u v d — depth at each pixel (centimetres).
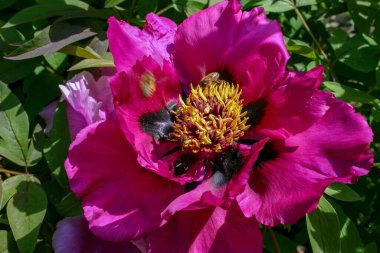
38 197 40
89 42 45
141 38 40
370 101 46
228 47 41
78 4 45
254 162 36
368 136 37
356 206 54
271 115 39
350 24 80
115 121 37
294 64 53
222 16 41
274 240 42
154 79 39
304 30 59
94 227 36
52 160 41
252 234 36
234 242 36
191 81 42
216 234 36
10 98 42
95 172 37
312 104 37
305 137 38
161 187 37
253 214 35
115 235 36
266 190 36
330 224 40
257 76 40
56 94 47
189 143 39
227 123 40
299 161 37
